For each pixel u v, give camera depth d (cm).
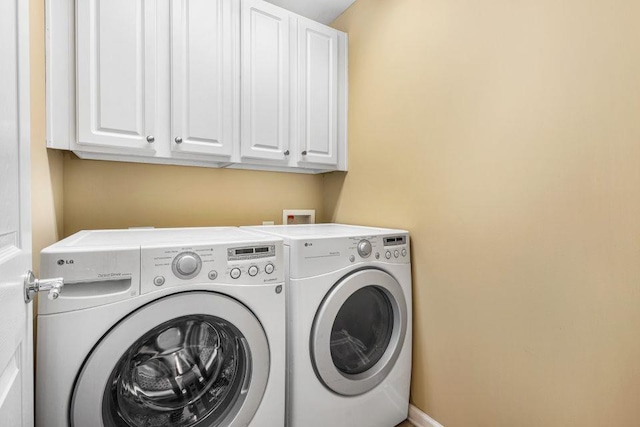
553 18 108
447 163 145
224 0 163
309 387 125
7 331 59
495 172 126
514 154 120
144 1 141
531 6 115
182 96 151
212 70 158
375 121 187
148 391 106
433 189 152
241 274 109
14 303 63
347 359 142
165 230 155
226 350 116
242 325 107
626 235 93
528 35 116
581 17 101
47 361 83
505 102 123
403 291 155
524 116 117
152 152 145
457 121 141
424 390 155
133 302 92
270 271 115
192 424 107
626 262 93
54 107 124
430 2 154
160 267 96
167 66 149
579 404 102
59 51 126
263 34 175
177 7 149
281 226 191
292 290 124
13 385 63
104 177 163
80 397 85
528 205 116
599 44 98
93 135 130
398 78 172
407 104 166
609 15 95
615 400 95
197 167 188
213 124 159
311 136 193
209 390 114
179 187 183
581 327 102
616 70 94
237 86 168
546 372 111
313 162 194
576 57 103
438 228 149
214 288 104
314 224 210
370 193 191
